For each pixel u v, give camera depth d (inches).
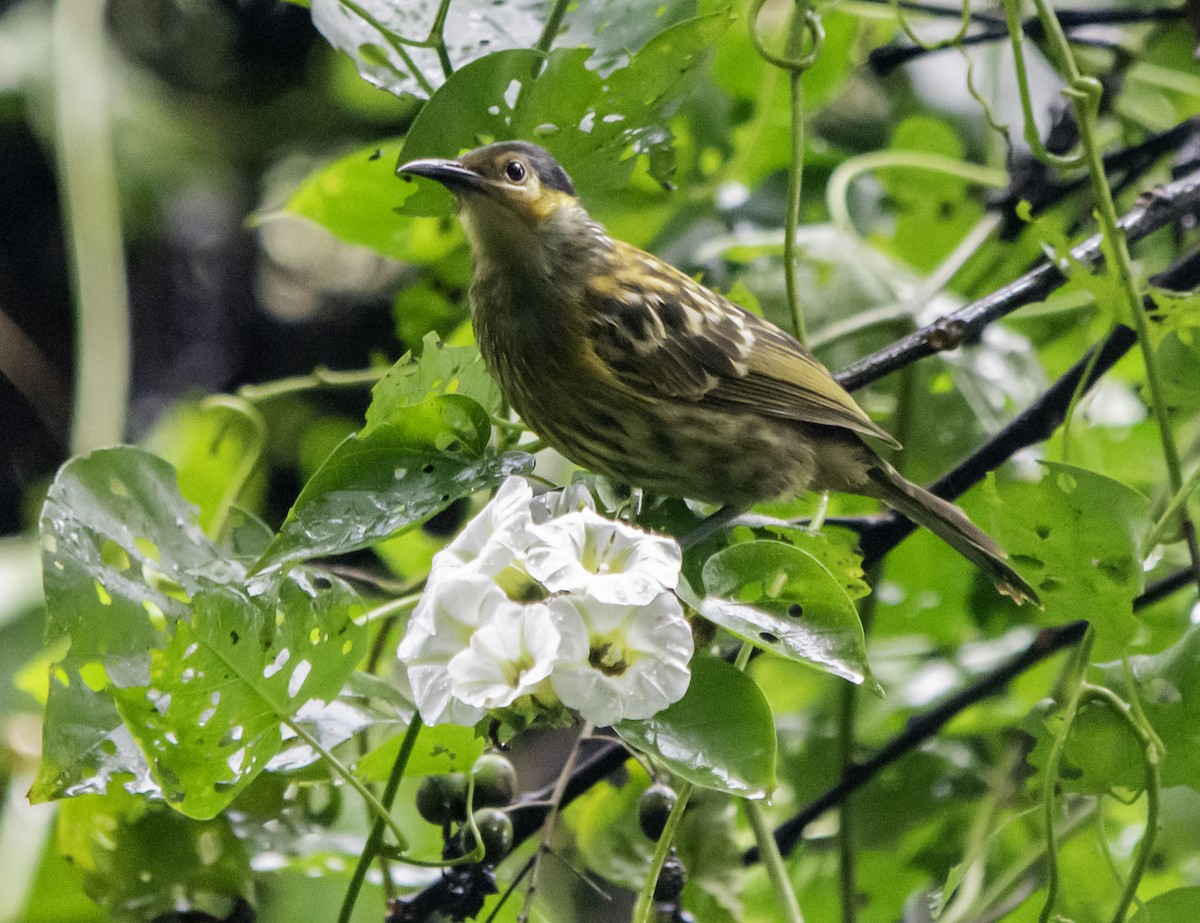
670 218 410.3
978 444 383.2
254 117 562.6
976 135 465.7
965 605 405.1
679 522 332.5
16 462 585.6
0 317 578.9
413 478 239.5
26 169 577.3
